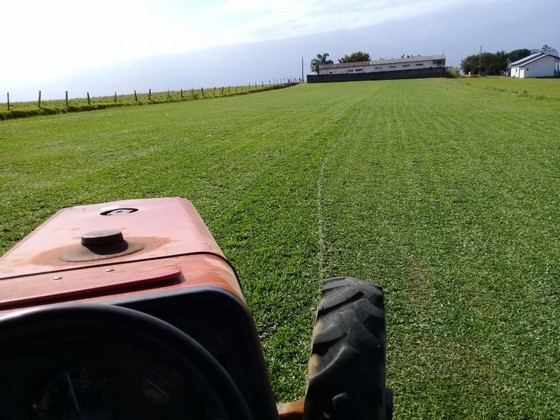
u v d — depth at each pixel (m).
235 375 1.84
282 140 18.05
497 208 8.90
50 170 13.34
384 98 42.78
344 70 131.62
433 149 15.40
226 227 7.91
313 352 2.35
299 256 6.65
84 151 16.58
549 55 104.94
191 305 1.80
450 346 4.50
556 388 3.91
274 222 8.18
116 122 27.00
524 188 10.30
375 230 7.76
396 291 5.61
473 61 128.00
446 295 5.50
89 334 1.47
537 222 8.05
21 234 7.84
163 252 2.28
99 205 3.49
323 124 23.47
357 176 11.67
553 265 6.29
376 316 2.47
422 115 26.67
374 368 2.23
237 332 1.83
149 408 1.68
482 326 4.84
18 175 12.76
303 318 4.96
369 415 2.10
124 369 1.66
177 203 3.46
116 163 14.07
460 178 11.31
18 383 1.61
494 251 6.80
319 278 5.96
